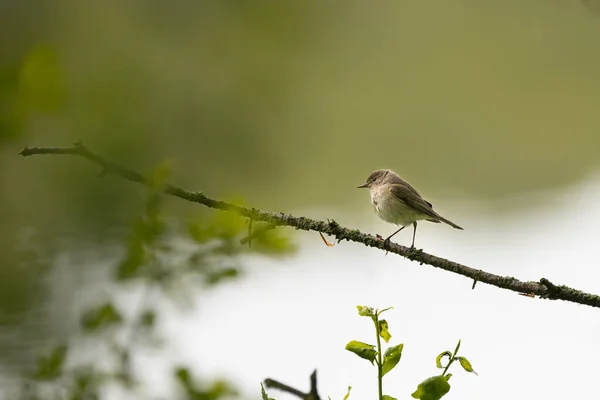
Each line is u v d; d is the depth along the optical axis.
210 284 3.76
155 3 15.41
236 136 16.09
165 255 3.78
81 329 3.96
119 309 3.92
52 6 11.35
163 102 14.22
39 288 5.74
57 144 4.39
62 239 6.30
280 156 18.17
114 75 4.61
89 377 3.89
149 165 4.97
